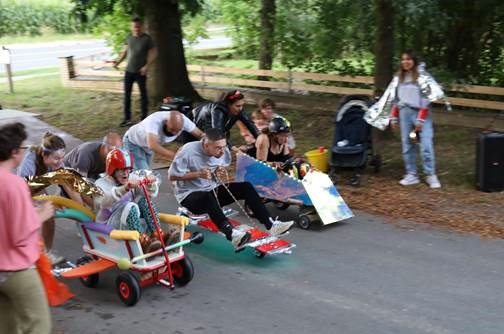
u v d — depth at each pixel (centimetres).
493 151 819
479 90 1228
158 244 529
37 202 533
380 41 1083
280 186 725
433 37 1323
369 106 895
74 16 1412
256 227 723
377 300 530
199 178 615
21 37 3747
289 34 1484
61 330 487
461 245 656
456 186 860
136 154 673
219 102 751
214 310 517
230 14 1858
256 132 780
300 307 520
